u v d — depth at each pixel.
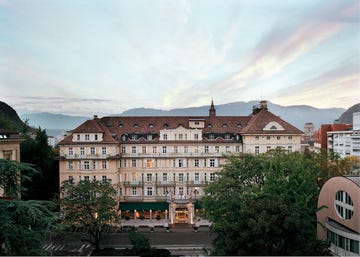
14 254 23.50
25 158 71.50
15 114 107.06
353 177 44.00
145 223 67.69
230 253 28.48
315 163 53.66
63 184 57.00
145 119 76.12
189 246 53.50
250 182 48.31
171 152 71.94
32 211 23.91
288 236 27.48
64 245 53.75
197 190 71.62
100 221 49.53
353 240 41.41
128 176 71.75
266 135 70.56
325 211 48.00
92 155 68.06
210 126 75.38
